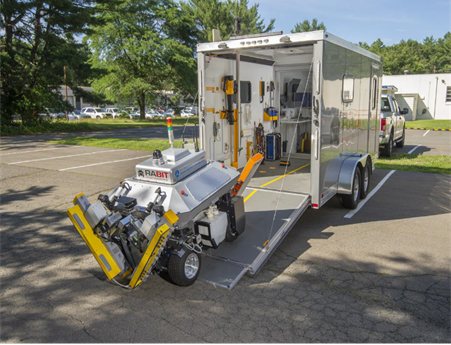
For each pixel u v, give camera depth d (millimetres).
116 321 3705
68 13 23750
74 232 6148
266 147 9320
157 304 3994
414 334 3418
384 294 4113
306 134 10250
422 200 7699
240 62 7852
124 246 4043
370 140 8516
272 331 3486
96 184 9234
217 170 4793
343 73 6281
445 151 14602
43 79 24484
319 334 3434
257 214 5832
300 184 7141
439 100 32719
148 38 36531
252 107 8492
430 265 4797
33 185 9172
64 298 4164
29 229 6281
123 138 20078
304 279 4480
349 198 6906
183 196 4152
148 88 36938
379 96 9172
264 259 4699
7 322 3717
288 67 9344
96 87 37750
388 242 5555
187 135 22766
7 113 24188
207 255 4855
